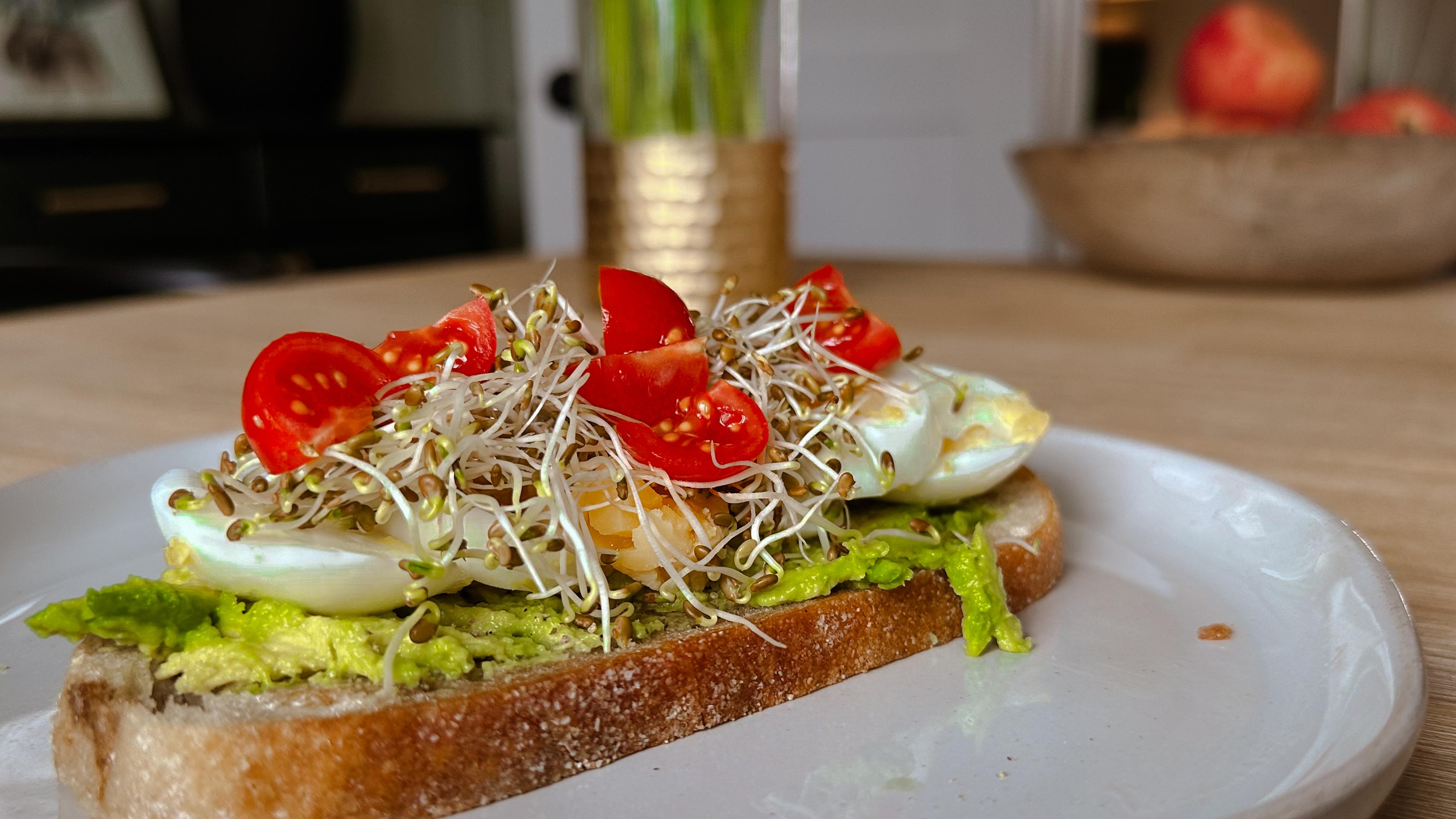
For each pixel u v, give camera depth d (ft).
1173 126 2.39
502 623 0.78
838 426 0.90
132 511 1.04
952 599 0.91
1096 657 0.85
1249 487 0.99
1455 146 1.68
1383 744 0.61
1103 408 1.38
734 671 0.81
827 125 4.08
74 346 1.74
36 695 0.81
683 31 1.59
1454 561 0.94
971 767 0.73
